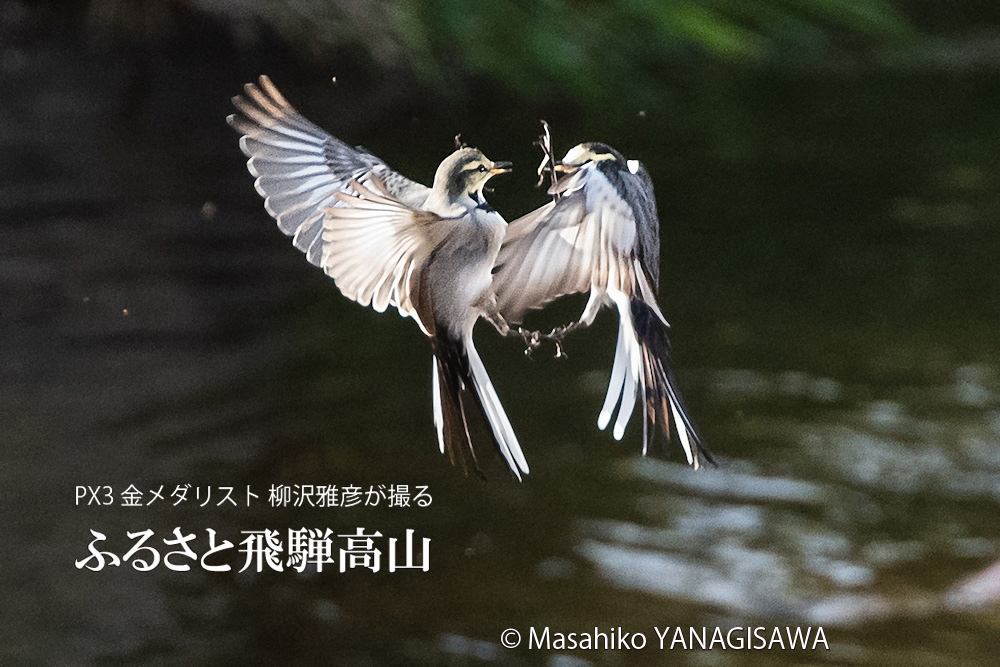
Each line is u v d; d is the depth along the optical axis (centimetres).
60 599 894
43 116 2233
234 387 1262
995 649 852
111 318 1430
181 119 2277
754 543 1002
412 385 1299
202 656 838
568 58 2569
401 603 911
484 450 1162
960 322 1534
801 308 1595
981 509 1061
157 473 1070
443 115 2444
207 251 1709
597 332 1489
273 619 887
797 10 3216
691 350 1436
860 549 994
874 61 3728
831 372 1365
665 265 1809
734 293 1664
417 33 2325
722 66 3444
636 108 2794
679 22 2769
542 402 1287
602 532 1020
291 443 1149
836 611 904
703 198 2259
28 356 1298
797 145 2761
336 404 1242
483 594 923
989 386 1323
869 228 2031
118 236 1733
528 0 2559
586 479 1112
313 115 2262
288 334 1440
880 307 1600
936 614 899
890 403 1279
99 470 1073
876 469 1134
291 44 2295
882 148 2744
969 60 3897
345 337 1434
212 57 2306
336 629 877
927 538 1012
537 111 2600
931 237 1967
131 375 1273
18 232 1728
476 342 1458
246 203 1966
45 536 968
